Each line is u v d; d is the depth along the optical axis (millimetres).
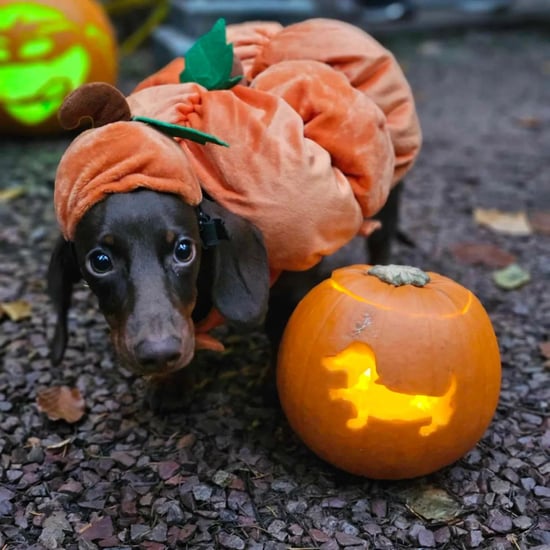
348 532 599
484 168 1471
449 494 637
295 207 614
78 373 792
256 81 679
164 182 563
